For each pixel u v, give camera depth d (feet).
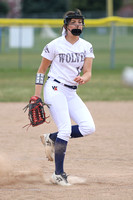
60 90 47.09
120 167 54.39
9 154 59.67
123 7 596.70
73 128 48.24
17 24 186.91
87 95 117.91
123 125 82.69
